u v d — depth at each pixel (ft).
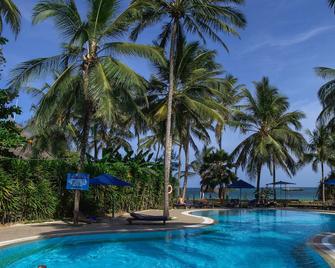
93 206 74.54
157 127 105.50
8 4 53.11
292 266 36.37
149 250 44.50
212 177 155.12
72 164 70.33
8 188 54.60
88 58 61.62
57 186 66.23
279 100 133.59
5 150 66.23
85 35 60.34
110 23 62.90
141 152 102.27
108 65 59.31
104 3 60.23
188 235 55.01
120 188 84.43
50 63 61.98
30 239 43.60
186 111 100.27
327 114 99.14
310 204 128.98
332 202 129.29
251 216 94.02
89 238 49.67
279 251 44.14
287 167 134.72
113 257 40.52
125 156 97.50
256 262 38.52
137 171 93.50
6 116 66.80
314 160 152.76
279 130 128.57
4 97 64.18
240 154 135.54
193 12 74.43
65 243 46.65
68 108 69.26
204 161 157.89
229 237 54.85
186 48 85.05
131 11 63.00
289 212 105.60
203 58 88.12
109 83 60.39
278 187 159.63
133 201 92.68
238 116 133.39
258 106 132.05
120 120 102.68
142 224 62.75
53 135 103.71
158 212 93.09
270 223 77.25
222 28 74.74
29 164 59.67
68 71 60.08
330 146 146.82
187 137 122.31
